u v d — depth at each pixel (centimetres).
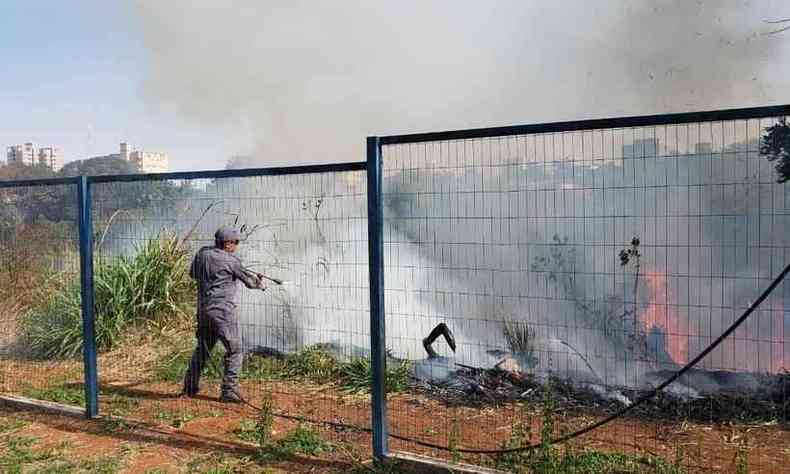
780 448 470
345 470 463
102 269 925
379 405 455
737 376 584
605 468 432
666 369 616
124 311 917
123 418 600
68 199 809
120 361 842
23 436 567
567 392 605
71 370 818
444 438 518
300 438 525
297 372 745
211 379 750
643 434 507
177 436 555
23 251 850
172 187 694
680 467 426
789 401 536
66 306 889
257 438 538
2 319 884
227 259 664
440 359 696
